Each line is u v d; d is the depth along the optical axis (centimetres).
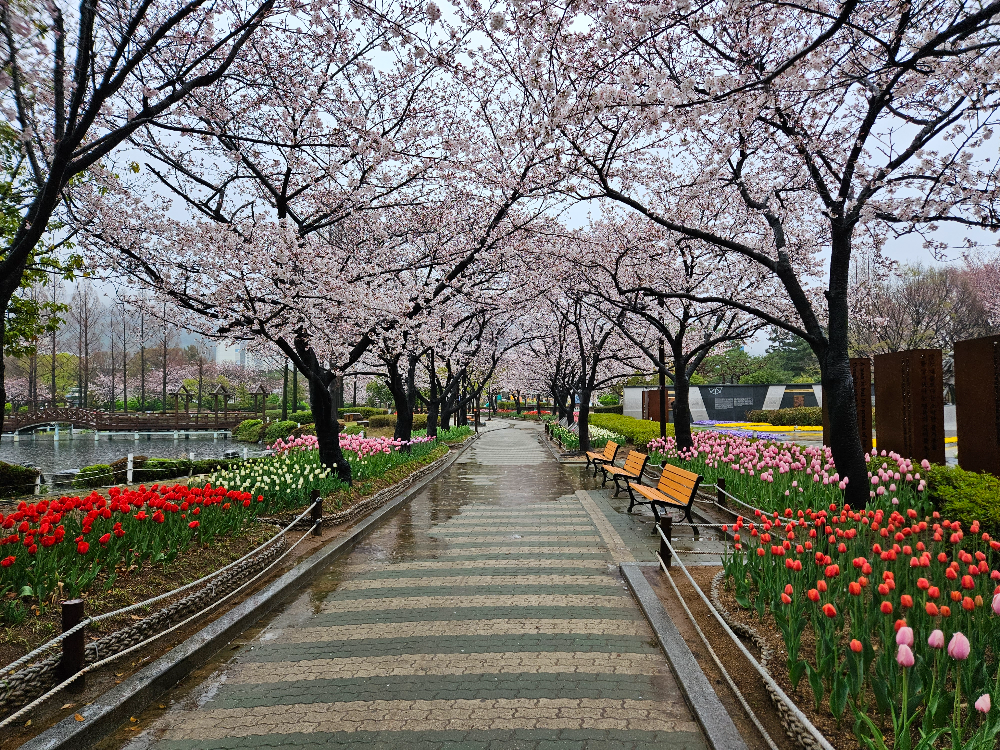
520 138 728
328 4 658
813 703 296
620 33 507
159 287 838
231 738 302
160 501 527
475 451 2198
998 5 400
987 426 708
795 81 573
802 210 910
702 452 1144
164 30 505
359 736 302
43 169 668
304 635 443
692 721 314
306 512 721
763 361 5103
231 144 853
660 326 1245
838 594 388
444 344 1812
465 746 292
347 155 868
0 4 348
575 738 299
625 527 811
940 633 251
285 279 843
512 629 448
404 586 561
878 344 2842
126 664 372
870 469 750
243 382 6347
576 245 1256
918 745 224
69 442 3756
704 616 445
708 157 826
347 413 4241
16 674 310
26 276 1038
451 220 1121
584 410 1883
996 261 2772
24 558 405
